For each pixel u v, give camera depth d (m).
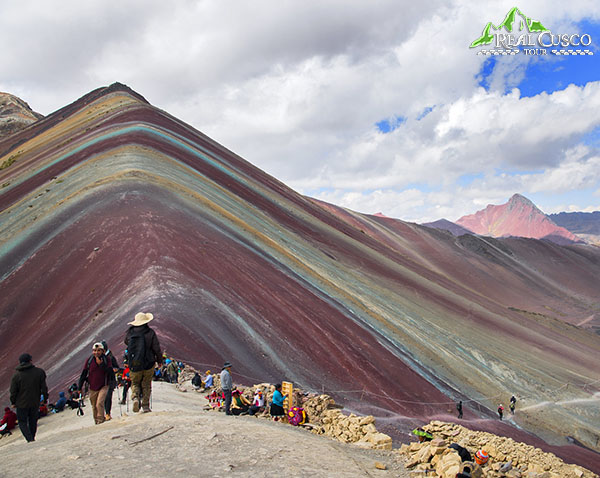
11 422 14.33
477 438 10.66
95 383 9.73
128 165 63.53
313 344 39.56
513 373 59.41
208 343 30.23
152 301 32.97
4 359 32.12
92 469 5.99
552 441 44.84
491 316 91.44
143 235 43.31
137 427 8.13
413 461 7.17
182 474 5.82
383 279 81.25
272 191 109.25
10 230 52.22
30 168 85.62
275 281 48.06
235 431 7.95
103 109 124.88
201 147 107.94
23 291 39.09
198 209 56.72
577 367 76.31
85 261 40.94
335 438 10.18
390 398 37.06
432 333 61.06
